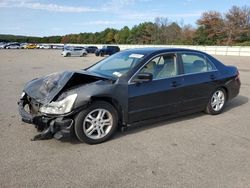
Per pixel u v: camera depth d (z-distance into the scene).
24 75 14.26
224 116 6.45
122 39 98.06
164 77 5.48
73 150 4.48
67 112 4.40
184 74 5.79
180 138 5.04
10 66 19.75
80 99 4.47
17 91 9.47
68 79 4.78
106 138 4.82
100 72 5.43
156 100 5.31
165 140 4.94
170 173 3.78
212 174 3.76
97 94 4.59
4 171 3.78
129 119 5.06
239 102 7.89
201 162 4.11
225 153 4.43
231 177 3.69
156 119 5.46
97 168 3.90
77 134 4.57
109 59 6.02
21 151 4.41
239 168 3.94
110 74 5.25
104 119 4.83
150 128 5.53
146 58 5.32
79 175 3.70
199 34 66.06
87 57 36.72
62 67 19.44
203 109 6.31
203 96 6.14
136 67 5.15
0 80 12.27
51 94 4.63
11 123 5.76
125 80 4.98
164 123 5.85
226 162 4.12
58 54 43.19
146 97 5.16
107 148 4.57
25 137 4.99
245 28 61.69
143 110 5.18
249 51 36.56
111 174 3.74
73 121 4.52
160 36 82.56
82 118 4.54
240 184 3.52
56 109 4.41
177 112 5.74
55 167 3.91
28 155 4.27
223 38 63.12
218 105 6.55
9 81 11.97
